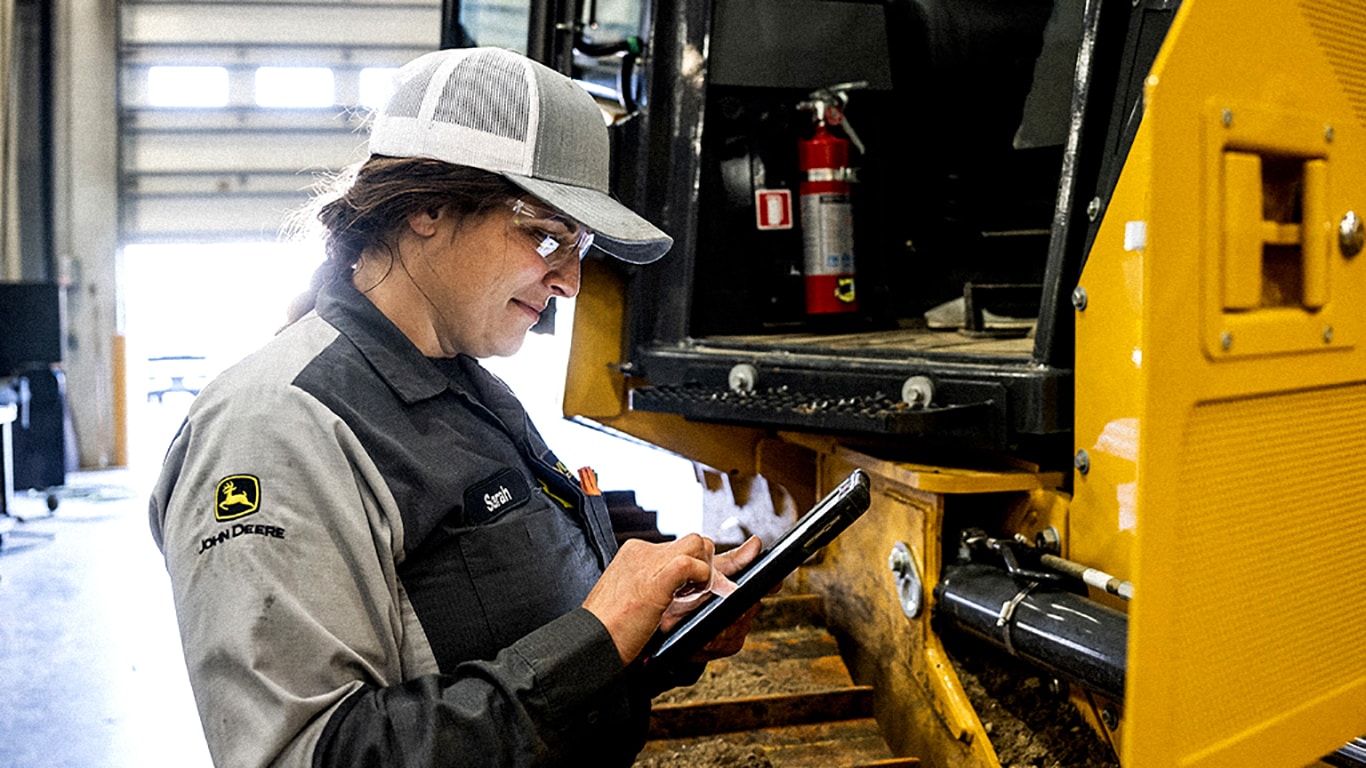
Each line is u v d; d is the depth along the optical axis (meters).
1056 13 1.97
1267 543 0.73
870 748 1.48
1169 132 0.63
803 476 1.97
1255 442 0.72
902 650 1.50
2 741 3.04
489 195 0.97
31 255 7.25
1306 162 0.73
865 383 1.56
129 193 7.32
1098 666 1.16
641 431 2.03
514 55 1.02
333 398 0.94
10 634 3.89
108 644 3.81
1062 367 1.40
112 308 7.29
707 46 1.88
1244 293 0.68
